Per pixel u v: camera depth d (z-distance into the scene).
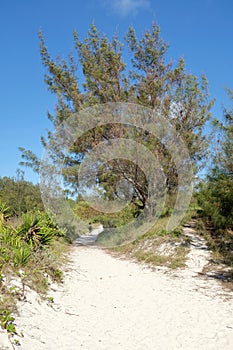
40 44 19.16
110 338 4.89
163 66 18.83
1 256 6.48
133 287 8.31
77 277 8.89
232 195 12.58
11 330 4.08
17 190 24.39
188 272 9.98
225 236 12.84
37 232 8.90
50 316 5.33
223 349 4.55
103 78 18.33
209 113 17.95
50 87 19.06
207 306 6.59
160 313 6.17
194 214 17.33
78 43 19.44
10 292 5.27
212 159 12.34
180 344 4.72
